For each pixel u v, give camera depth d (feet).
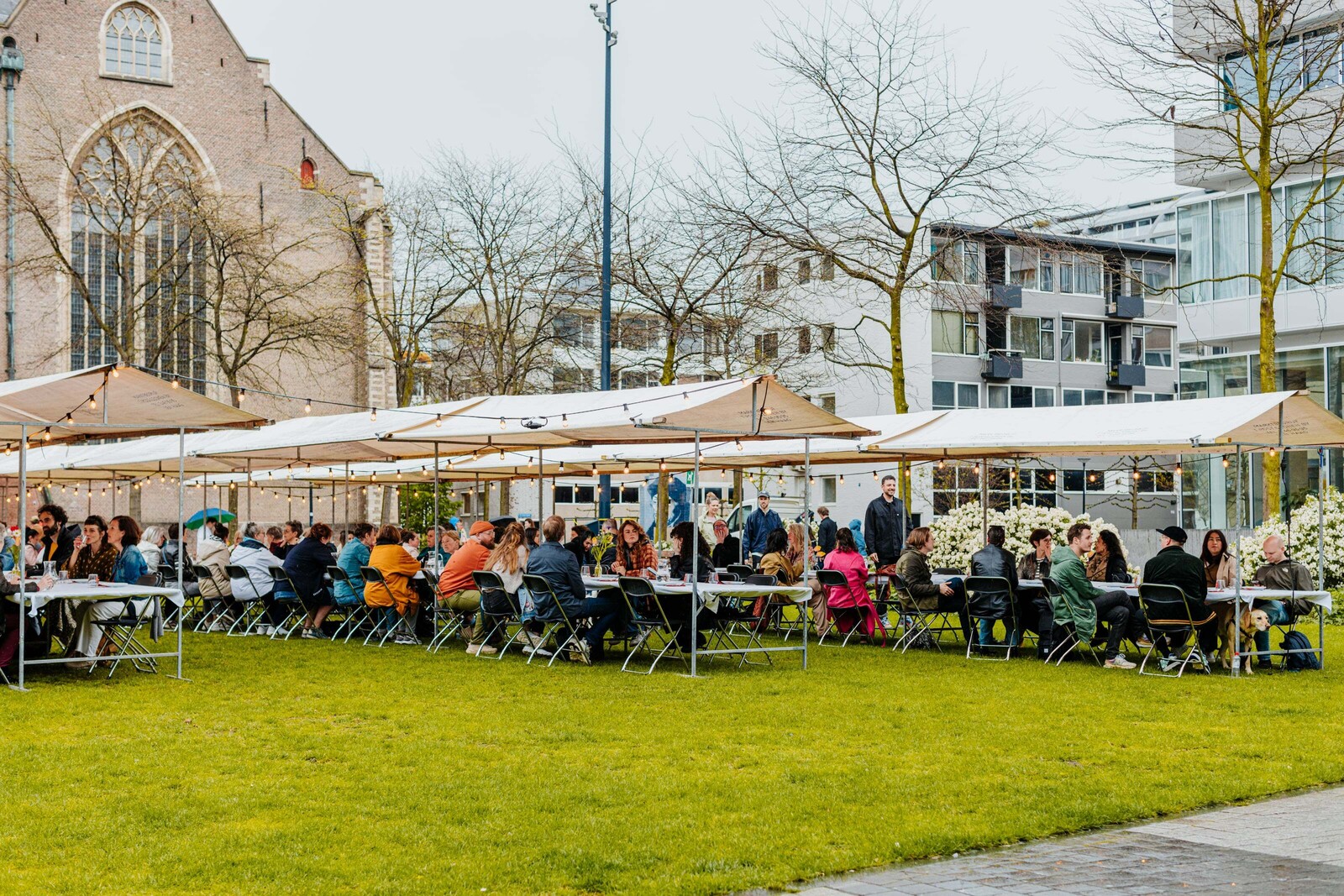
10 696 39.11
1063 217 86.53
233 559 59.72
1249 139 90.12
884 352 169.68
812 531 82.23
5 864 20.90
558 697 38.86
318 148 149.18
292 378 148.15
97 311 129.08
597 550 82.33
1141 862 21.49
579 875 20.53
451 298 123.13
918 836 22.70
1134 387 189.78
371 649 52.90
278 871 20.59
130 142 139.64
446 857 21.53
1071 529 49.49
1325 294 89.40
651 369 110.73
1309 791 27.17
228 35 145.07
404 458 67.56
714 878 20.34
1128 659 48.26
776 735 32.45
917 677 43.52
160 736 32.19
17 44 134.82
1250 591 44.86
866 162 85.30
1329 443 49.80
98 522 47.91
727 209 89.25
